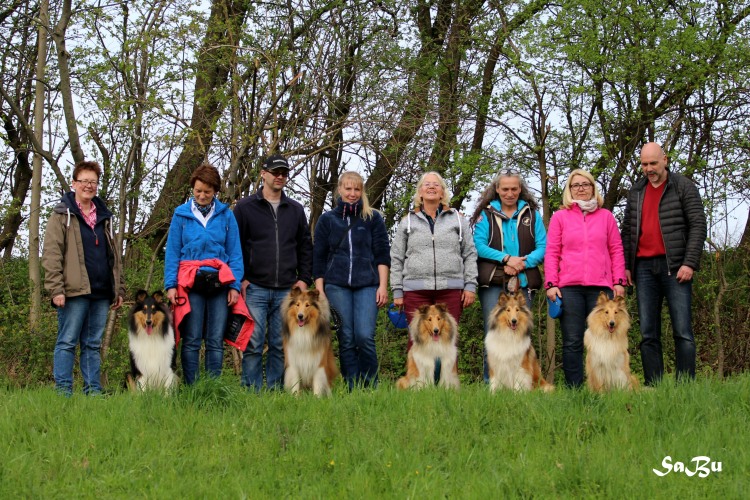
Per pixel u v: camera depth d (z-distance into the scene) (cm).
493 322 861
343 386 789
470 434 598
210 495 491
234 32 1332
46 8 1459
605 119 1509
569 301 835
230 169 1259
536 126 1529
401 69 1494
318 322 834
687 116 1501
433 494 486
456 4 1636
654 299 830
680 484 498
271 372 873
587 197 845
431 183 862
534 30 1445
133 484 516
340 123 1347
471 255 871
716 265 1473
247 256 848
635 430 595
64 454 562
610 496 483
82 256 801
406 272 866
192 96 1328
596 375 827
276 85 1295
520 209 883
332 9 1443
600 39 1449
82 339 820
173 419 631
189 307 802
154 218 1429
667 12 1498
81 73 1470
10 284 1576
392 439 582
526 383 838
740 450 549
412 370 860
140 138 1262
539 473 516
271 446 580
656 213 823
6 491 499
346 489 500
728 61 1425
